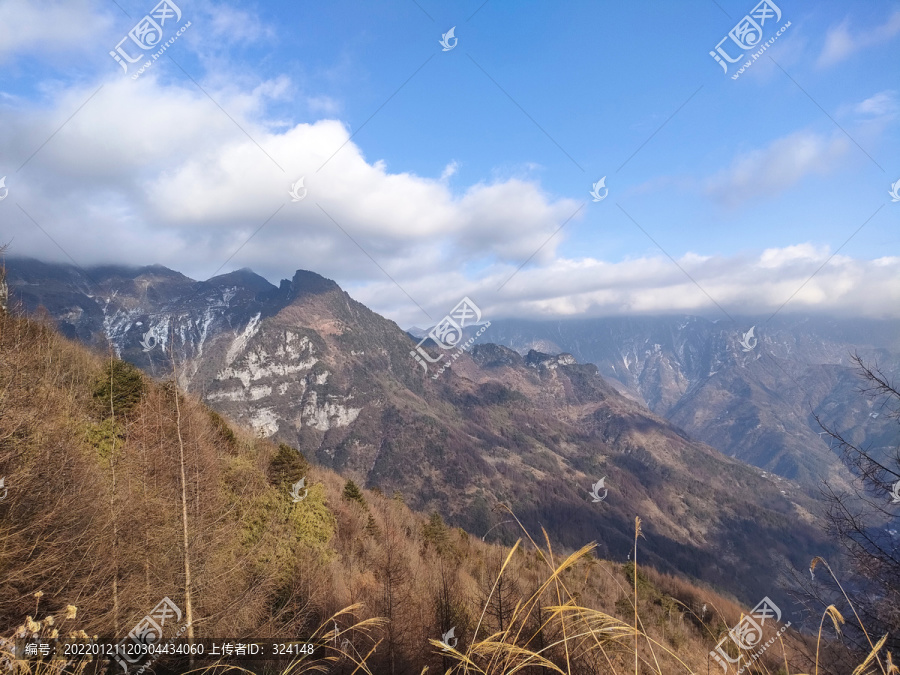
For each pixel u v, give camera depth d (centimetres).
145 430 1353
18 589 976
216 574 1185
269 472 2814
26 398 1327
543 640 476
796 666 696
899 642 728
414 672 1014
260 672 1023
